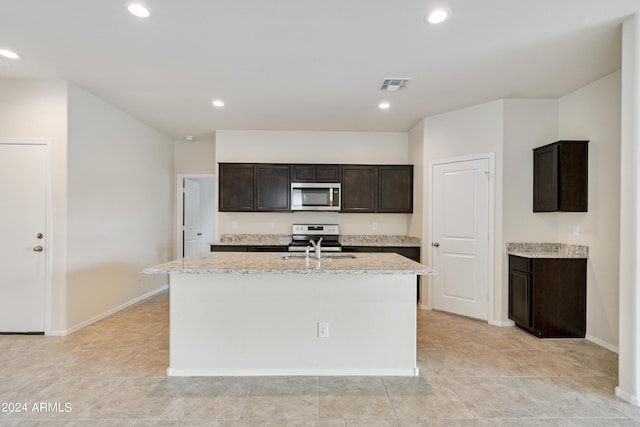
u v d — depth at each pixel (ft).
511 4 6.77
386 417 6.60
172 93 11.81
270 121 15.33
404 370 8.43
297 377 8.29
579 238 11.13
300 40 8.19
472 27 7.61
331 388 7.74
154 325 11.96
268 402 7.12
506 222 12.20
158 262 17.24
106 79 10.61
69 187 10.91
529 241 12.19
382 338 8.48
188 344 8.34
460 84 10.91
